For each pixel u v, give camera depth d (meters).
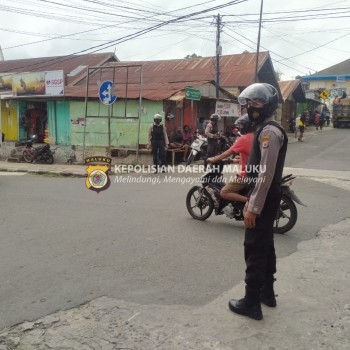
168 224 6.50
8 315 3.54
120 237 5.79
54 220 6.75
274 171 3.19
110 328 3.31
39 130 19.09
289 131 31.56
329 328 3.30
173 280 4.28
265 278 3.58
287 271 4.54
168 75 23.89
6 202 8.23
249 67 24.19
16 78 17.59
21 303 3.76
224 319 3.44
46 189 9.81
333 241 5.67
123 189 9.72
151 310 3.61
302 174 12.30
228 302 3.73
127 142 15.73
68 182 11.04
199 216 6.79
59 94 16.55
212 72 23.78
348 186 10.27
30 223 6.56
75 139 17.03
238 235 5.92
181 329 3.29
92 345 3.07
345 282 4.23
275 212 3.33
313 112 37.81
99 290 4.04
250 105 3.35
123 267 4.64
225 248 5.32
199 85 17.84
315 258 4.98
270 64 25.94
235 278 4.33
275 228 6.08
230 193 6.07
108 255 5.04
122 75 24.44
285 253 5.18
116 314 3.54
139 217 6.94
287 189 5.91
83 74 24.94
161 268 4.61
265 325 3.35
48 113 17.83
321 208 7.71
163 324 3.37
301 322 3.40
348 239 5.76
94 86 20.06
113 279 4.30
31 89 17.22
